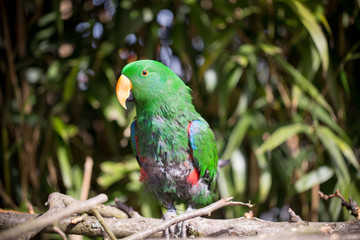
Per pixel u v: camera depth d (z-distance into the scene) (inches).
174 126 147.3
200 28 207.3
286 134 190.9
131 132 161.2
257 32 218.5
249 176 221.5
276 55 203.0
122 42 214.5
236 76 205.0
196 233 125.6
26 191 213.2
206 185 160.4
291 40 210.8
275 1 203.3
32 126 220.2
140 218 131.1
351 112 224.4
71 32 234.2
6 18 216.5
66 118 232.5
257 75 220.7
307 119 223.9
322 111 206.2
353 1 207.2
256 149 204.4
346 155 189.0
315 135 202.4
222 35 212.2
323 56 183.5
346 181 187.8
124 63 231.3
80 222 125.3
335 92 205.3
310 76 202.2
